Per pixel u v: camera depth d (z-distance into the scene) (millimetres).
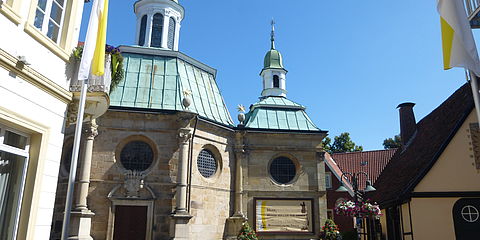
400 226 17375
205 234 21391
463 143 16219
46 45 8641
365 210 17391
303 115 28469
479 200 15727
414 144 22188
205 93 25969
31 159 8227
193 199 21031
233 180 24281
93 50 9539
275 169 25453
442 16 9250
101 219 19234
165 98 23016
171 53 25828
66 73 9531
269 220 24047
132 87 23031
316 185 25219
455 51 9125
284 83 34812
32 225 7867
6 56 7227
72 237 17859
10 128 7738
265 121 27219
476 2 11156
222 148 23984
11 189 7805
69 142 19969
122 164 20625
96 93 10711
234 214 23391
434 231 15539
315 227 24391
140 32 29219
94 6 9789
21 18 7801
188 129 21031
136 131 20969
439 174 16016
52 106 8805
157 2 29297
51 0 9117
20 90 7723
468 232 15445
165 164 20844
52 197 8641
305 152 25797
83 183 18719
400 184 18547
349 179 37219
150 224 19750
